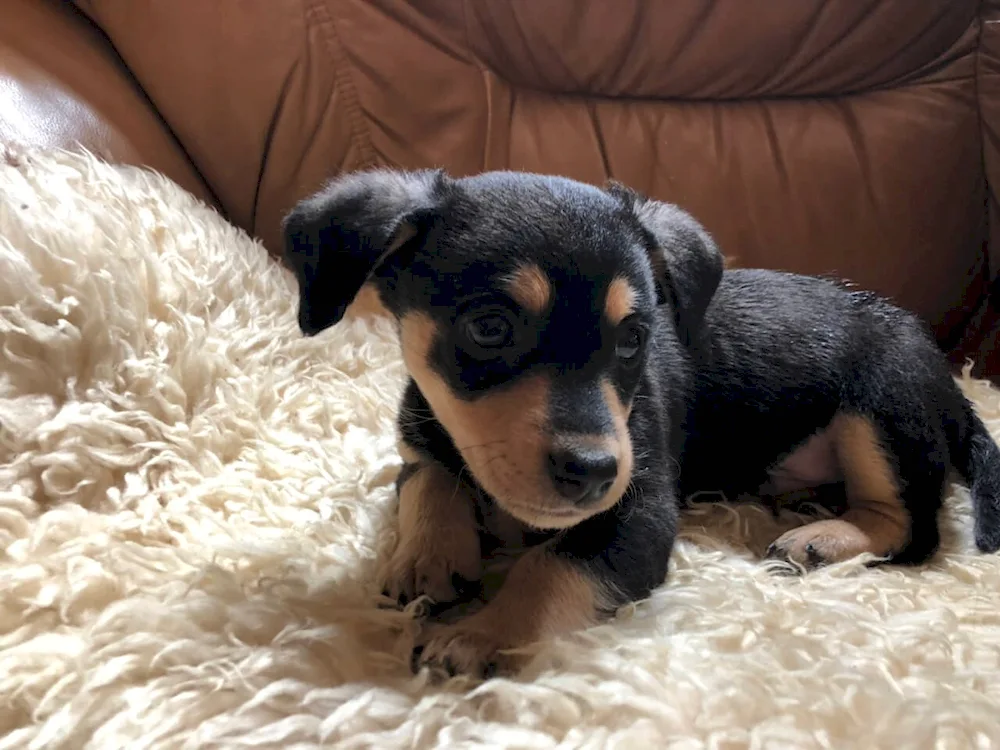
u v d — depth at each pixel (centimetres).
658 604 23
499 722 19
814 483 35
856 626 23
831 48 43
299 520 27
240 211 44
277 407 33
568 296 22
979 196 44
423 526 26
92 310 28
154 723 18
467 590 26
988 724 19
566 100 45
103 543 23
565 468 21
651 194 44
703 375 33
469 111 43
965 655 22
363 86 42
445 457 28
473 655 21
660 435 28
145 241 31
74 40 39
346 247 24
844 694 20
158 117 42
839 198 44
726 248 44
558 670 20
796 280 36
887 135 43
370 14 41
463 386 23
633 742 18
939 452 32
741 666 21
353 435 33
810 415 33
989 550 29
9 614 21
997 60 42
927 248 44
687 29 43
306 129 42
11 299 27
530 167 43
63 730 18
